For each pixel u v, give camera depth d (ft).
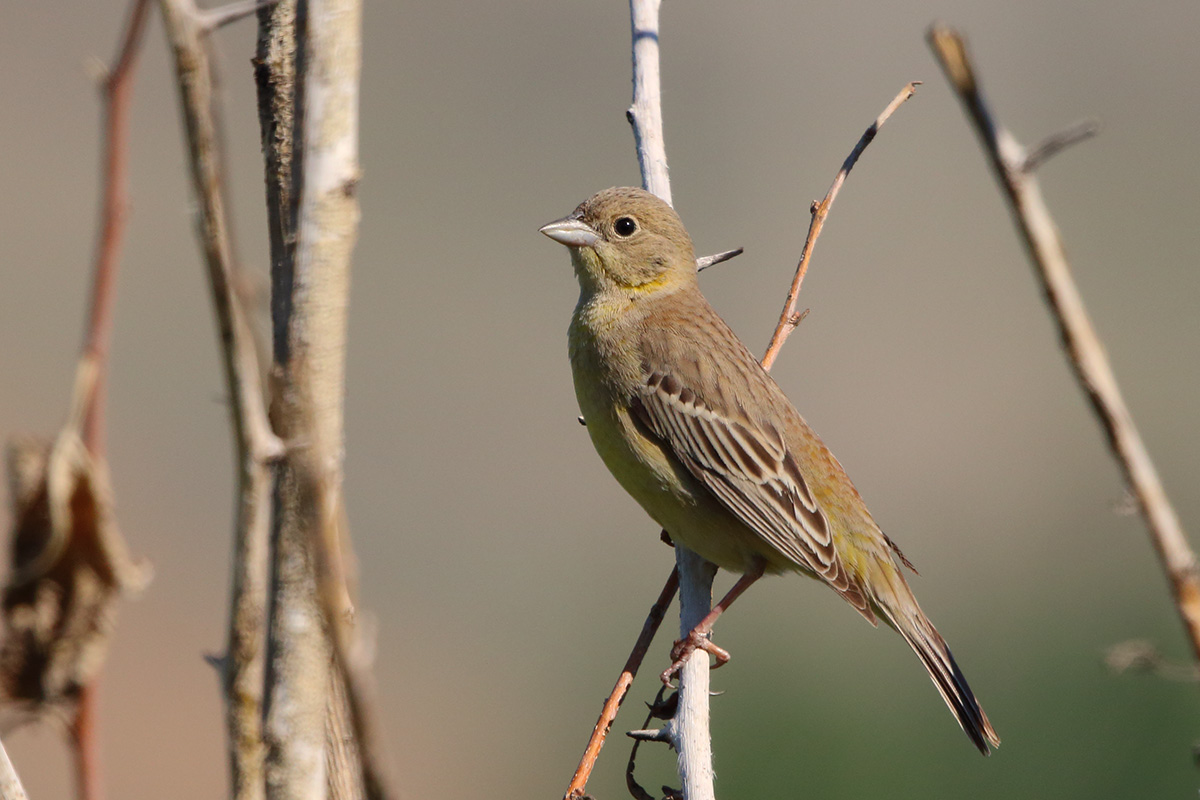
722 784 52.60
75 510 12.56
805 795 52.47
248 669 12.66
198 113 12.07
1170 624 56.90
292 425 13.00
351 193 14.75
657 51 35.88
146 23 12.75
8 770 15.28
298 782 14.33
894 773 52.54
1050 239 11.18
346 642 11.17
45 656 12.54
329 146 14.73
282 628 14.43
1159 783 49.88
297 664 14.39
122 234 12.63
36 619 12.54
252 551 12.55
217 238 12.14
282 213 16.66
